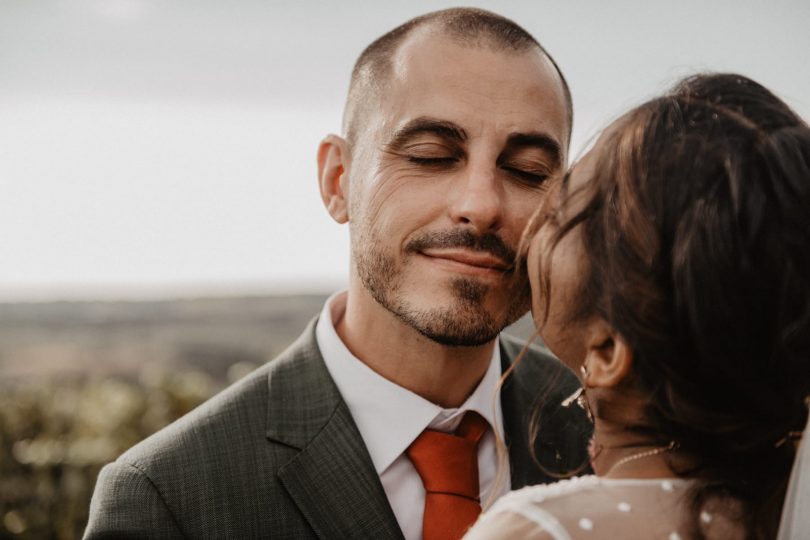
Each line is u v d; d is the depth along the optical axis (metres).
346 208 1.79
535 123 1.57
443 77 1.56
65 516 4.32
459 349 1.65
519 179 1.58
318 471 1.60
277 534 1.55
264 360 6.93
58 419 4.44
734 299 1.01
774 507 1.11
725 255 1.01
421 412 1.68
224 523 1.53
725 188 1.04
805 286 1.03
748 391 1.03
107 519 1.51
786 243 1.03
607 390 1.13
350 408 1.71
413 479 1.68
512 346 1.96
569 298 1.17
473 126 1.54
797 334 1.02
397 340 1.66
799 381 1.05
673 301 1.04
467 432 1.74
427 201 1.54
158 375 4.99
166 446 1.60
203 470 1.56
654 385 1.06
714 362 1.02
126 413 4.55
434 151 1.54
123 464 1.59
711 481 1.06
